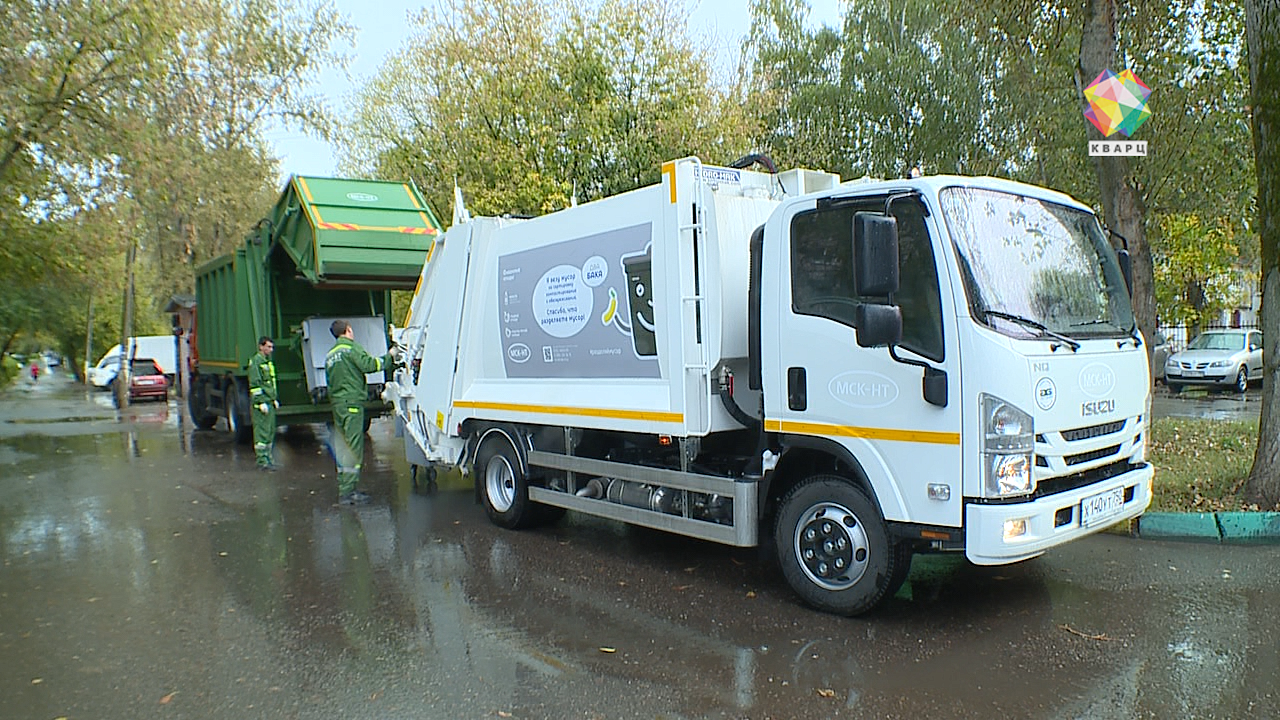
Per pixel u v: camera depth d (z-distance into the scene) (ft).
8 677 14.85
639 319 19.58
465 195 58.70
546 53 60.08
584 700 13.34
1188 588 17.71
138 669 15.10
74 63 43.75
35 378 182.19
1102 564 19.47
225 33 73.20
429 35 61.41
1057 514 14.78
